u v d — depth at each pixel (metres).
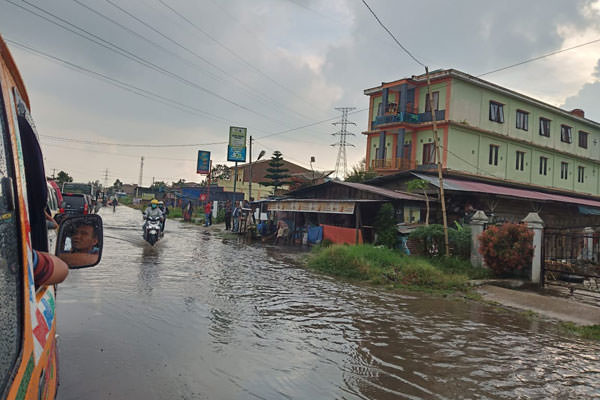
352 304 8.04
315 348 5.33
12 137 1.37
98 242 2.32
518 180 30.50
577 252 13.41
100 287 7.81
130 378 4.05
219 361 4.65
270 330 5.96
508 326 6.99
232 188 45.50
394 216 17.67
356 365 4.84
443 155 26.75
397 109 29.33
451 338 6.11
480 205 19.64
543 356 5.48
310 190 21.92
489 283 10.69
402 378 4.52
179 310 6.62
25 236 1.36
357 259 11.99
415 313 7.60
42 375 1.50
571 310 8.16
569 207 23.47
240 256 14.42
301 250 17.70
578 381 4.64
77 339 4.99
